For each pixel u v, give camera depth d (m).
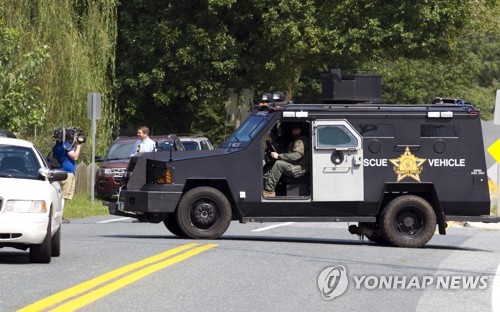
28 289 31.78
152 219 51.53
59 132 64.81
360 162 50.38
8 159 41.25
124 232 57.66
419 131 50.84
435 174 50.88
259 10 117.56
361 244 51.84
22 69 73.00
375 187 50.50
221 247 45.16
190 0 118.94
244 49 120.69
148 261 39.28
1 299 29.77
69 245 46.03
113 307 28.84
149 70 119.75
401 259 43.41
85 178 98.81
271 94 52.19
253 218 50.31
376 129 50.62
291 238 54.66
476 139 51.16
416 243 50.09
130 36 118.75
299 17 117.19
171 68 118.50
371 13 118.19
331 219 50.62
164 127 129.50
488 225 67.25
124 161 88.12
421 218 50.38
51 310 27.92
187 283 33.81
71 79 95.25
